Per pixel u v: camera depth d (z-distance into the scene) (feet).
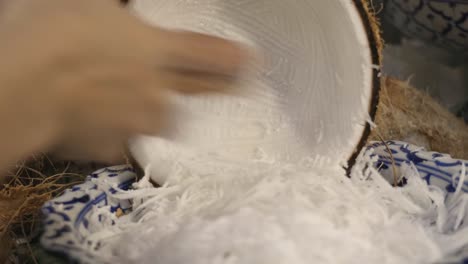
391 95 2.44
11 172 2.20
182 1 1.90
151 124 1.24
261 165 1.95
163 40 1.23
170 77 1.28
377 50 1.76
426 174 1.94
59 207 1.65
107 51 1.12
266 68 2.08
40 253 1.93
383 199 1.84
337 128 1.92
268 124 2.13
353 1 1.69
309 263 1.36
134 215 1.89
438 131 2.42
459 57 2.81
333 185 1.78
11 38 1.07
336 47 1.83
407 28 2.70
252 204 1.61
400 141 2.20
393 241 1.55
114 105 1.14
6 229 2.10
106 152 1.30
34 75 1.04
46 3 1.13
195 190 1.89
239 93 1.53
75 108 1.11
